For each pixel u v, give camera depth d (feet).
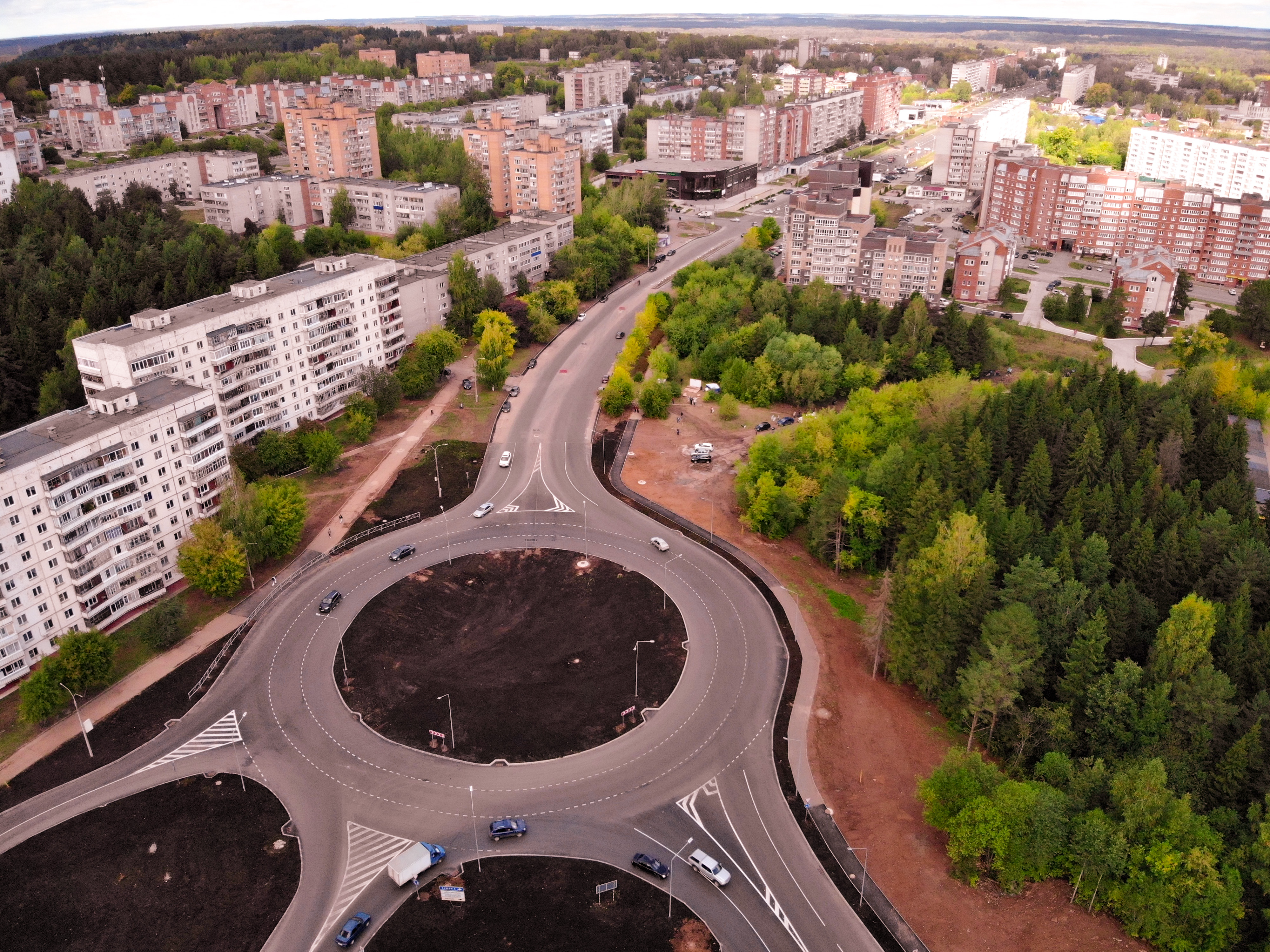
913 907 421.18
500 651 573.74
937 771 450.30
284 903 414.62
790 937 404.36
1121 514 627.05
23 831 448.24
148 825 452.35
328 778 480.64
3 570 524.11
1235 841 419.13
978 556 547.08
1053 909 422.41
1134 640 524.52
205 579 595.47
